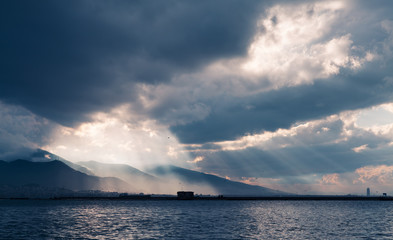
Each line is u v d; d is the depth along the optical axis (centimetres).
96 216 15200
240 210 19688
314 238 7994
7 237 8344
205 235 8400
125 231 9319
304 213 17088
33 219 13625
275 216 14825
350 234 8669
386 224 11250
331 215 15650
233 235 8388
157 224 11169
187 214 16150
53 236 8488
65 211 19462
